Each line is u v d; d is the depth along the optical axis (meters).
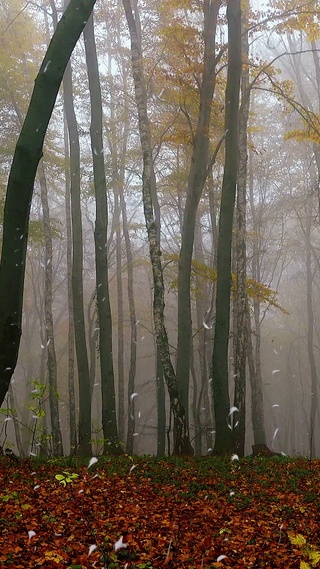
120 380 30.72
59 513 7.66
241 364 17.14
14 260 8.07
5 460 12.30
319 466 13.98
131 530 7.05
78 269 19.98
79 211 20.30
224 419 16.05
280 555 6.56
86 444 18.58
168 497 9.33
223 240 16.36
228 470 12.56
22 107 24.41
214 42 18.39
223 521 8.03
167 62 21.05
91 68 18.73
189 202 18.06
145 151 15.98
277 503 9.38
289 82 18.64
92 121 18.61
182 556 6.16
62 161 25.06
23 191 8.05
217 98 24.98
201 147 18.16
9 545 6.02
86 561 5.77
